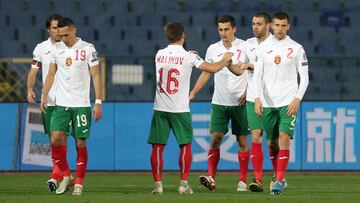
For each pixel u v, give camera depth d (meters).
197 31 69.56
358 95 60.00
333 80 61.03
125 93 57.38
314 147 49.41
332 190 33.56
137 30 69.62
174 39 29.17
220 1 70.44
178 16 70.00
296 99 28.50
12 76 56.75
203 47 69.19
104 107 49.31
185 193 29.55
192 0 70.44
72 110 29.05
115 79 56.44
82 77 29.00
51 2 69.75
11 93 56.81
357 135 49.62
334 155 49.47
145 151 49.44
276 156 30.97
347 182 40.50
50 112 33.00
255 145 31.31
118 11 69.94
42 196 27.70
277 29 28.80
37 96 57.72
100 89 28.94
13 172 49.03
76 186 28.97
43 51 33.59
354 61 59.88
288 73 29.08
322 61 61.06
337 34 70.38
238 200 25.17
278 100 29.09
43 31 69.12
